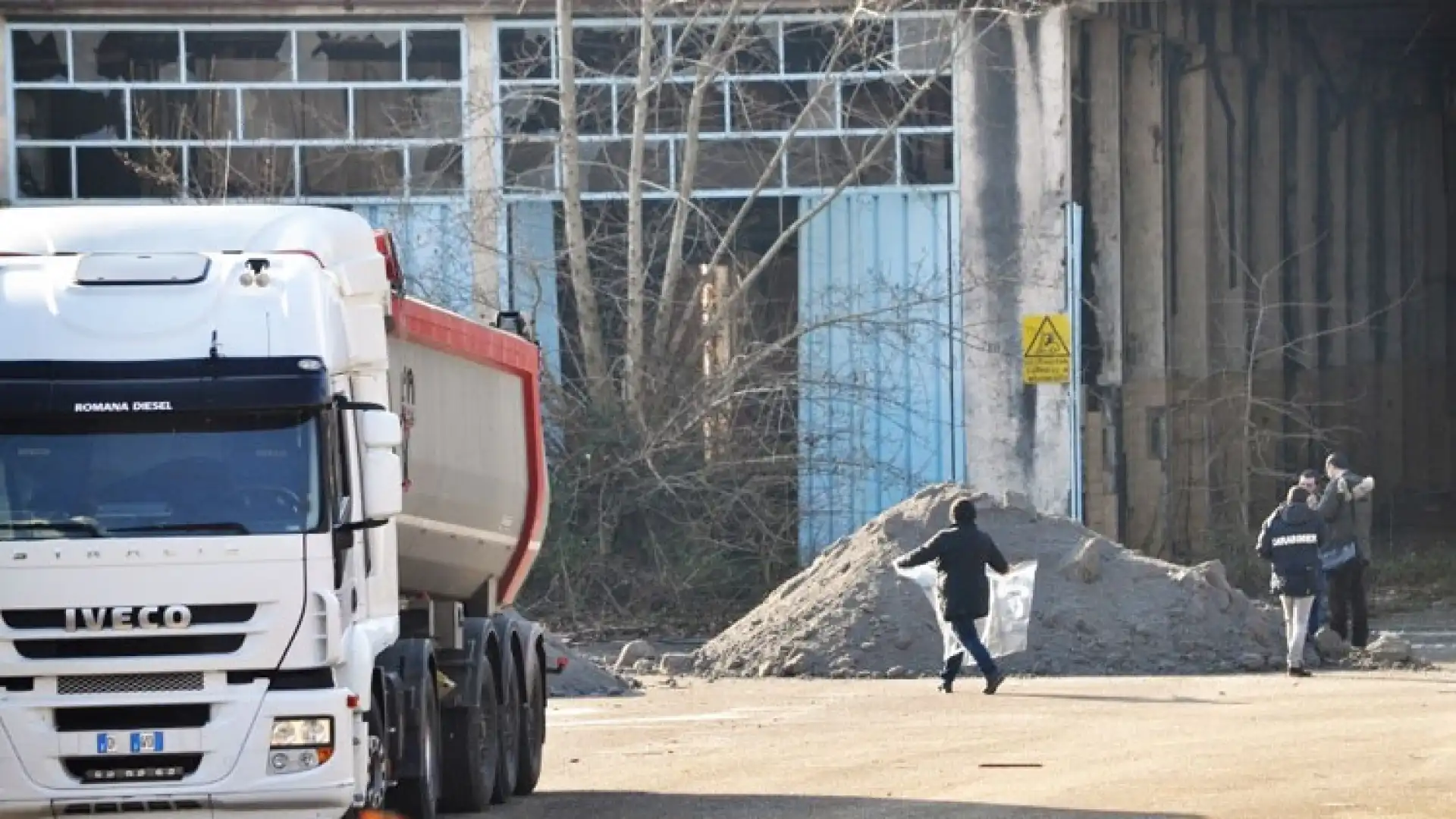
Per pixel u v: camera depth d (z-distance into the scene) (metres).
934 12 89.75
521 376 51.69
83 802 33.56
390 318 40.25
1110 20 96.19
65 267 35.28
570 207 87.50
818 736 54.12
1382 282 142.00
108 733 33.59
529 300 91.19
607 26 92.44
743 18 87.81
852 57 92.44
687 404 88.25
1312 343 124.31
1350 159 134.88
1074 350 90.12
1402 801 40.66
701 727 56.84
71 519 34.03
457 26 91.56
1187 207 105.06
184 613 33.81
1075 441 90.19
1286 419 120.69
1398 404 142.38
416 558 44.97
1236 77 111.19
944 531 65.88
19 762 33.50
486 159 91.19
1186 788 42.97
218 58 91.25
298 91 91.38
